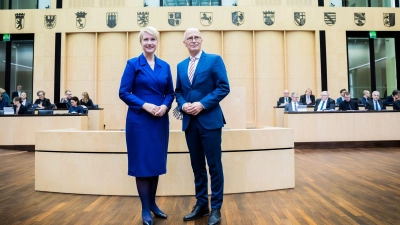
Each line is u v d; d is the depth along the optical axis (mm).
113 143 3270
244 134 3322
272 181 3398
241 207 2760
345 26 10914
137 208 2762
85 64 10789
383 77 11312
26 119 7438
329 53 10844
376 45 11297
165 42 10703
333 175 4176
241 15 10719
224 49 10805
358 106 9055
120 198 3137
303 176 4137
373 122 7711
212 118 2332
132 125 2281
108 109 10719
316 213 2551
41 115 7434
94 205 2865
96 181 3277
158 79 2365
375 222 2312
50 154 3387
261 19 10742
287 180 3459
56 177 3357
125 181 3248
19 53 11148
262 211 2633
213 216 2297
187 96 2424
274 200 2988
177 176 3264
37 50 10734
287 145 3479
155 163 2270
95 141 3287
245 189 3309
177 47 10680
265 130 3391
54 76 10695
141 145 2260
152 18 10633
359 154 6438
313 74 10914
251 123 10523
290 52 10883
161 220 2422
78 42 10797
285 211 2623
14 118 7441
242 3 10922
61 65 10688
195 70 2416
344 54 10875
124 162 3260
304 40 10898
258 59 10836
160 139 2312
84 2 10883
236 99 4824
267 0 10961
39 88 10688
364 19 10961
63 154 3350
